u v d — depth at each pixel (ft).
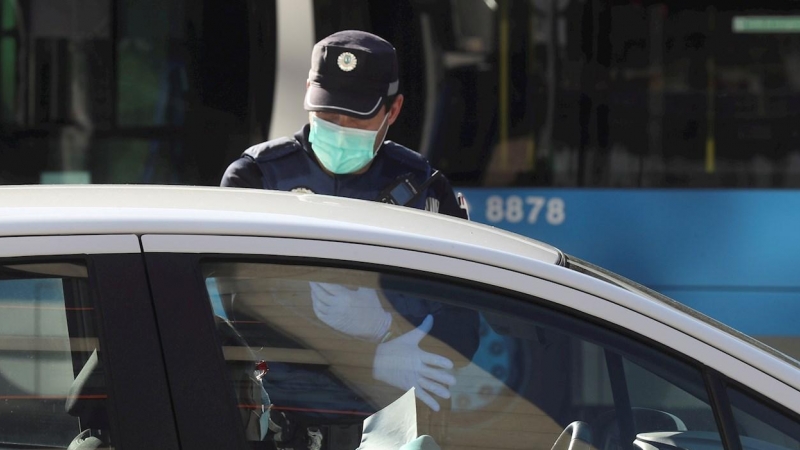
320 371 25.79
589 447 25.99
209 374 24.75
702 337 26.21
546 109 71.20
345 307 25.90
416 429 26.00
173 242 25.40
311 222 26.43
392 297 25.98
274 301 25.62
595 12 70.64
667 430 25.95
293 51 71.72
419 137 71.61
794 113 70.28
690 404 25.96
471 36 71.15
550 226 71.67
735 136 70.69
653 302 26.66
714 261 71.20
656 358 26.08
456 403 26.09
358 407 25.81
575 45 70.85
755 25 70.23
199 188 31.22
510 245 28.45
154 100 72.28
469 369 26.13
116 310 24.77
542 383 26.13
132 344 24.63
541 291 26.18
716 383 25.93
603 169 71.20
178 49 72.13
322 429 25.67
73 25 72.18
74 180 72.59
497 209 71.67
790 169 70.54
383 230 26.55
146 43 72.13
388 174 43.62
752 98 70.54
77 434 24.52
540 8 70.79
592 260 71.67
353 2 71.26
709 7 70.38
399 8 71.15
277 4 71.67
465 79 71.26
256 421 25.09
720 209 70.95
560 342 26.13
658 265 71.36
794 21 70.03
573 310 26.17
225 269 25.50
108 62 72.13
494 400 26.12
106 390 24.48
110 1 71.97
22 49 72.13
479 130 71.41
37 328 24.90
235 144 72.18
